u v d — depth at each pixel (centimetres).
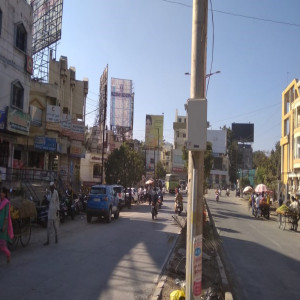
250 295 809
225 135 9856
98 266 900
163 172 9431
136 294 696
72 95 3962
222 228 2070
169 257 1052
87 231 1562
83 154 3991
